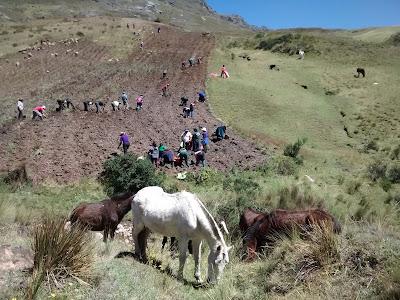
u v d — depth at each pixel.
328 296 5.31
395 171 20.95
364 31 75.75
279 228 7.68
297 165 21.45
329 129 30.84
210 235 6.62
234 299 6.00
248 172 19.58
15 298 4.27
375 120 32.31
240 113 31.42
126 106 28.64
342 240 6.55
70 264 5.32
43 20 75.38
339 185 18.89
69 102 27.53
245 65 46.47
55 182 16.45
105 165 17.05
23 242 6.94
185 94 34.06
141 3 183.25
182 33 64.38
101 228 9.34
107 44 54.28
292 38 57.41
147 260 7.58
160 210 7.20
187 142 21.59
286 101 35.69
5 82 38.25
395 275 5.30
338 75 43.91
